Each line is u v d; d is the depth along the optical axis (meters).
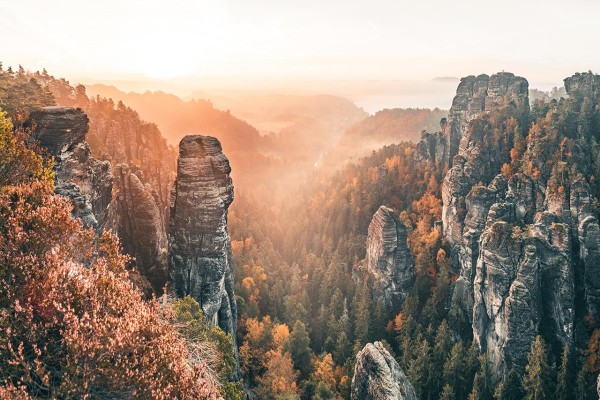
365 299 92.75
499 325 75.94
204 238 49.47
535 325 72.50
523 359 71.94
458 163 112.56
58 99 98.94
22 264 19.20
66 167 39.75
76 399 16.00
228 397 28.62
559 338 73.88
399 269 99.56
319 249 137.50
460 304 91.06
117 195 53.53
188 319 34.56
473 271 92.62
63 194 37.50
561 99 125.88
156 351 17.83
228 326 54.28
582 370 67.25
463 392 72.44
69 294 18.58
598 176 87.81
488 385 72.12
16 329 17.00
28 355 17.20
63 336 17.23
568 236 76.44
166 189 89.94
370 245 106.88
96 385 16.39
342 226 143.25
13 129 37.78
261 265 113.94
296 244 146.38
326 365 71.31
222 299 53.19
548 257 76.12
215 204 49.25
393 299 99.19
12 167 28.77
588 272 76.38
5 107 39.88
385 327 91.12
